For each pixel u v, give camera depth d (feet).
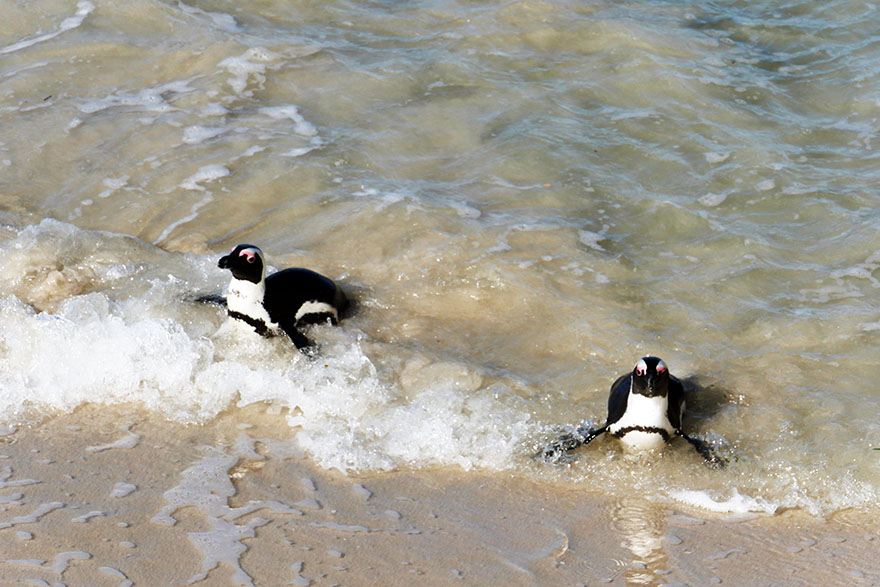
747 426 26.86
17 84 44.29
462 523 22.82
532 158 40.55
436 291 32.96
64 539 21.18
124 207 37.17
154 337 29.12
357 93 45.06
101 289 32.60
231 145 40.96
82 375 28.27
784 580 21.03
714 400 27.86
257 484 24.02
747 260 34.47
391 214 36.63
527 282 33.12
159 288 32.58
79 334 29.40
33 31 48.32
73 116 42.42
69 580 19.75
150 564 20.43
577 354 29.94
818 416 27.09
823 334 30.55
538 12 52.06
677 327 31.17
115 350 28.86
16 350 29.14
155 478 23.98
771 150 41.14
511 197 38.22
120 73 45.78
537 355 29.94
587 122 43.27
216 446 25.76
